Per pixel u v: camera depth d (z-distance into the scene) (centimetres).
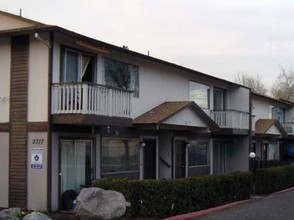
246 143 2892
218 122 2677
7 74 1612
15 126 1587
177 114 2041
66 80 1606
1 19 1677
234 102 2956
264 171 2256
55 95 1531
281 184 2484
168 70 2247
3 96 1612
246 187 2025
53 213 1462
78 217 1255
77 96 1505
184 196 1505
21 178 1564
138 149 2034
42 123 1537
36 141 1545
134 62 1983
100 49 1700
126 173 1938
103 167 1792
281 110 4178
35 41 1566
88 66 1731
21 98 1580
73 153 1639
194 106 2170
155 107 2116
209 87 2691
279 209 1695
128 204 1296
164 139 2256
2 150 1606
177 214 1470
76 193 1584
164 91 2208
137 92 2003
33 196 1538
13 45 1608
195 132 2469
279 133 3588
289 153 4181
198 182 1602
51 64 1534
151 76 2111
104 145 1806
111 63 1847
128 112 1747
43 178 1526
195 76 2497
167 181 1430
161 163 2252
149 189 1375
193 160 2520
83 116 1489
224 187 1820
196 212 1542
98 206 1238
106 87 1611
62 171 1585
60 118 1521
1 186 1597
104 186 1395
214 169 2817
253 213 1584
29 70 1571
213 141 2788
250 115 2911
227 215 1533
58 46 1566
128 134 1955
